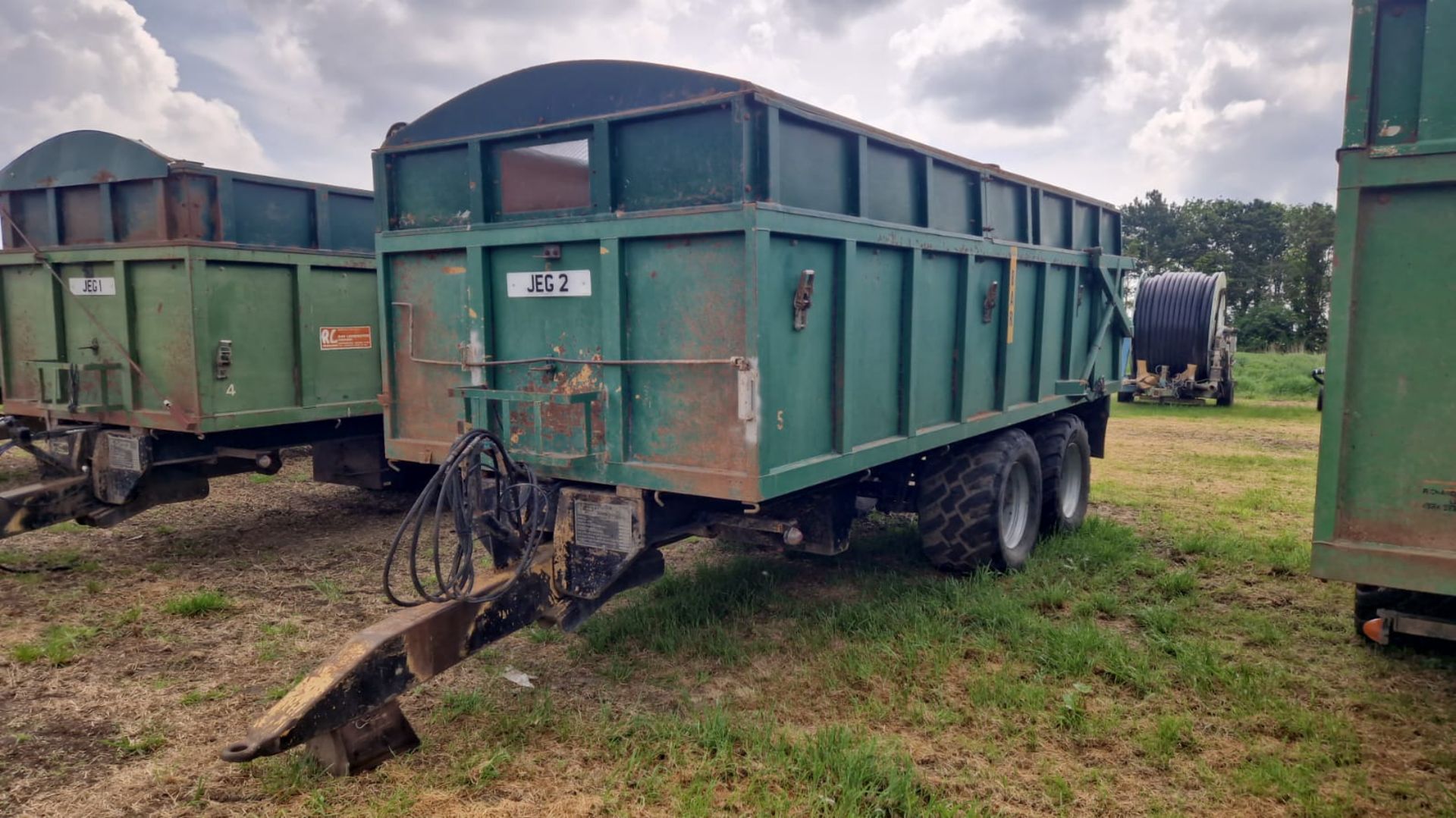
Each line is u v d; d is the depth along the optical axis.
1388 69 3.03
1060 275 6.93
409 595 5.54
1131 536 6.89
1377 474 3.17
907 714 3.88
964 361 5.45
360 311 7.22
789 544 4.12
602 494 4.06
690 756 3.51
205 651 4.62
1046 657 4.43
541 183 4.21
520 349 4.34
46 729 3.75
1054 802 3.23
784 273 3.81
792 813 3.11
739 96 3.58
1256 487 9.05
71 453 6.11
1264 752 3.58
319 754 3.39
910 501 5.93
